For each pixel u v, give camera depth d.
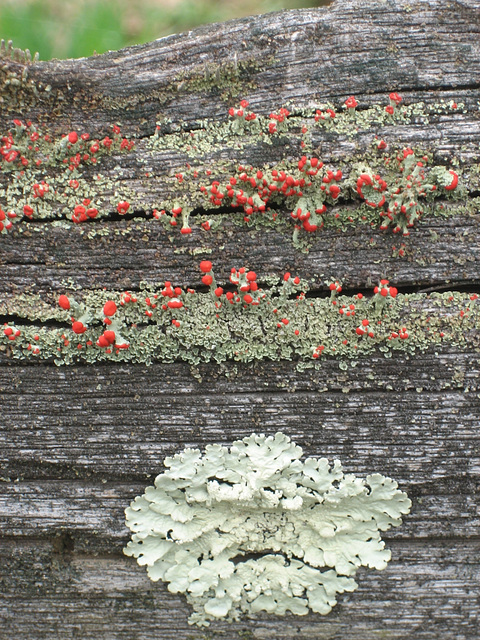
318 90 0.31
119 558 0.32
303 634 0.32
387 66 0.31
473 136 0.31
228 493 0.31
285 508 0.32
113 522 0.32
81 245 0.32
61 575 0.32
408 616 0.32
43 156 0.31
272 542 0.32
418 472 0.32
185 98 0.31
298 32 0.31
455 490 0.32
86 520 0.32
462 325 0.31
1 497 0.32
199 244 0.32
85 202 0.31
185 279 0.32
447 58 0.31
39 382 0.32
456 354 0.31
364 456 0.32
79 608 0.32
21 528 0.32
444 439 0.32
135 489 0.32
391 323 0.31
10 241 0.32
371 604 0.32
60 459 0.32
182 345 0.32
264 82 0.31
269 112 0.31
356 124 0.31
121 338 0.31
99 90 0.31
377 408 0.32
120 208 0.31
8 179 0.31
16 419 0.32
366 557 0.32
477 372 0.31
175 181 0.31
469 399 0.32
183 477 0.32
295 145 0.31
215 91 0.31
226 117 0.31
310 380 0.32
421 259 0.31
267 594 0.32
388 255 0.32
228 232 0.32
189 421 0.32
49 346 0.32
